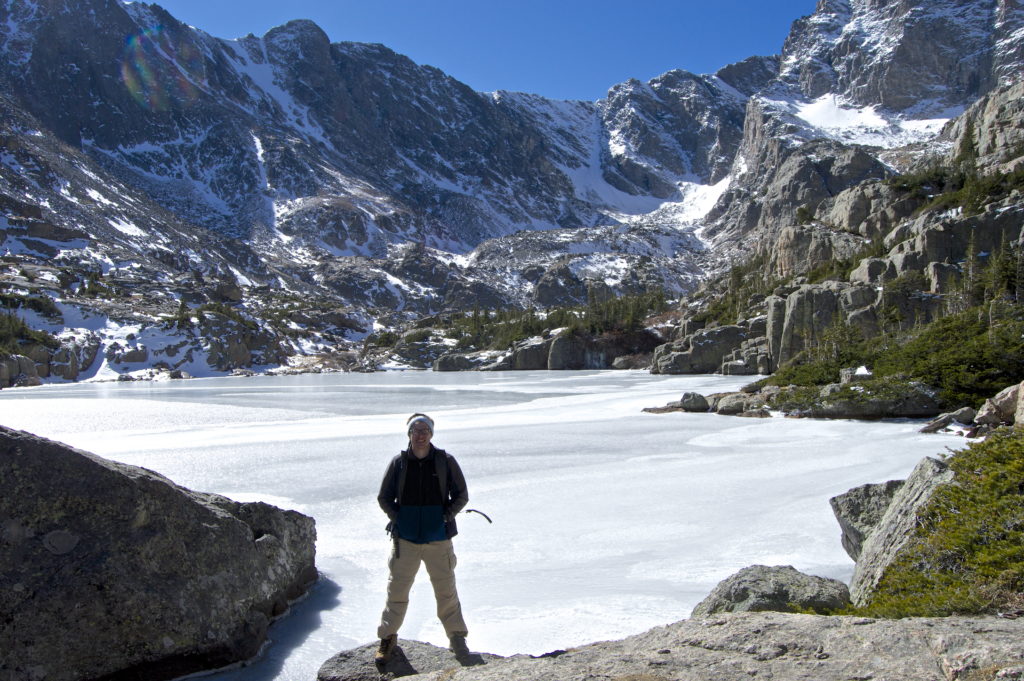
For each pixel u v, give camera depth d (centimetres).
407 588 669
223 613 719
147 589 678
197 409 4325
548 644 759
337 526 1299
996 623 466
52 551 656
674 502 1431
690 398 3472
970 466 796
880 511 945
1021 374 2775
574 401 4472
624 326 12188
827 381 3869
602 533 1217
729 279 14438
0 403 5175
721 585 759
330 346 16175
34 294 12150
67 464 687
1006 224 6262
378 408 4259
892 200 10125
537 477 1742
